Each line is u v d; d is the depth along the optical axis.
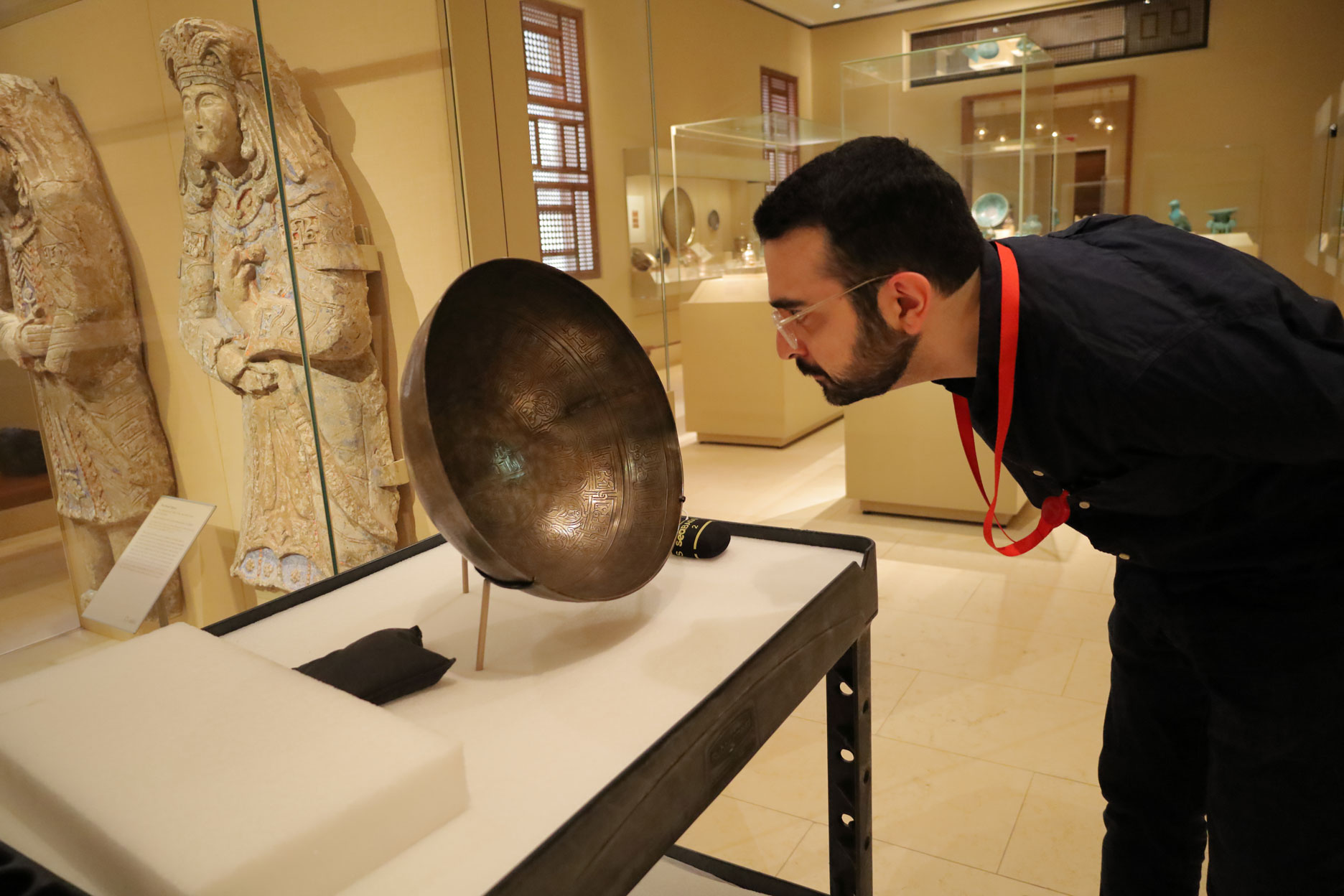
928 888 1.53
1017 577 2.96
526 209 2.22
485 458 1.02
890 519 3.68
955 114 3.60
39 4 1.36
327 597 1.18
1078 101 6.31
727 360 5.05
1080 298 0.85
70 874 0.64
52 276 1.44
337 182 1.82
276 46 1.72
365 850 0.63
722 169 5.64
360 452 1.99
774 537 1.32
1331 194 4.27
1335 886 0.94
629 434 1.13
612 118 2.42
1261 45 5.59
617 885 0.69
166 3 1.51
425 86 1.97
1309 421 0.75
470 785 0.75
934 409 3.48
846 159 0.87
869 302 0.88
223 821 0.60
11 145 1.36
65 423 1.48
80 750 0.69
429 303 2.08
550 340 1.08
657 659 0.96
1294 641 0.94
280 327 1.75
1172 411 0.79
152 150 1.54
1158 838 1.22
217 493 1.70
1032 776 1.84
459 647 1.02
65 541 1.49
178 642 0.88
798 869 1.60
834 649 1.07
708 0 7.34
